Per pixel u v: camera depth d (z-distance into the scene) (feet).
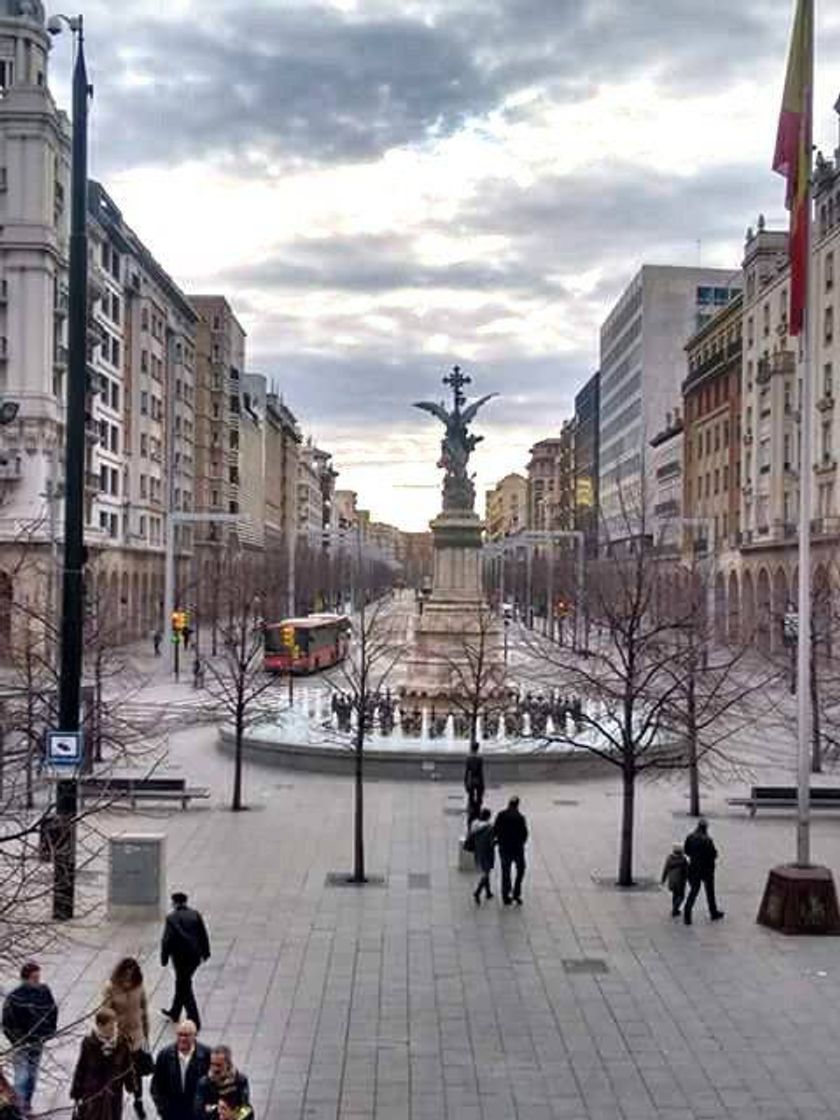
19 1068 36.32
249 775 107.45
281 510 579.89
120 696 147.02
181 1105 33.65
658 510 389.60
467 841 71.51
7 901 42.65
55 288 212.84
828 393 221.46
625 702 79.51
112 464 258.57
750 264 279.49
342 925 60.64
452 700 119.34
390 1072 42.24
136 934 58.29
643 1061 43.47
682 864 62.23
